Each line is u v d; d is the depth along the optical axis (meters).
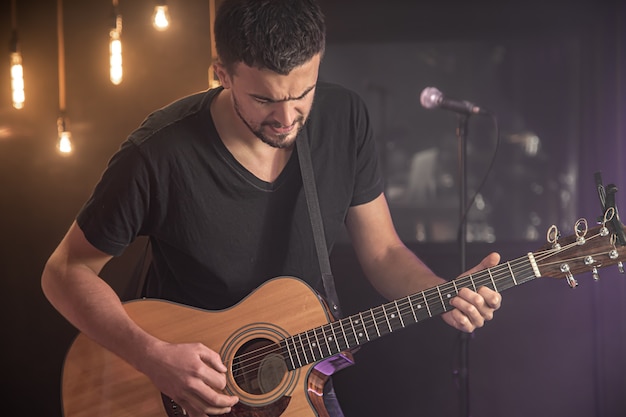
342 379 3.72
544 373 3.68
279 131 1.78
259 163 2.00
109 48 3.77
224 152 1.96
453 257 3.78
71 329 3.83
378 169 2.21
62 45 3.78
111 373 2.02
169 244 2.07
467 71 6.92
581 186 3.79
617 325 3.60
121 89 3.78
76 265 2.04
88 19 3.77
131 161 1.95
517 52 6.70
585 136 3.79
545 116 6.63
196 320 2.03
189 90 3.75
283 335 1.98
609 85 3.69
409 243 3.81
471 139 6.90
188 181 1.97
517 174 6.71
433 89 3.09
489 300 1.79
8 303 3.83
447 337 3.69
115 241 2.01
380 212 2.21
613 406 3.60
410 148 7.08
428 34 3.97
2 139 3.82
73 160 3.81
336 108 2.10
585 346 3.66
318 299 2.00
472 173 6.86
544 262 1.83
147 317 2.04
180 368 1.84
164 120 2.01
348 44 4.07
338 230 2.17
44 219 3.83
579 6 3.73
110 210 1.97
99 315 1.98
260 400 1.94
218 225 2.01
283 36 1.66
